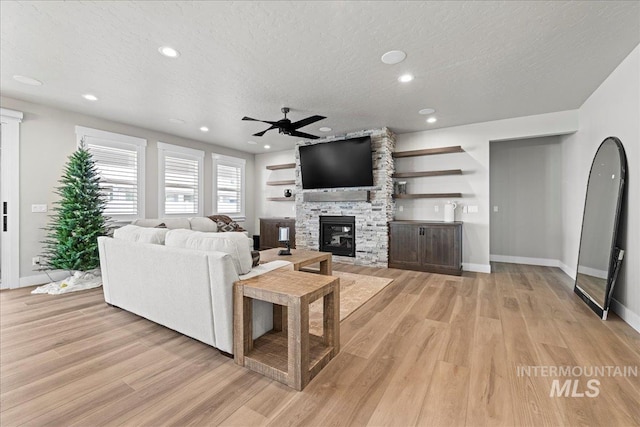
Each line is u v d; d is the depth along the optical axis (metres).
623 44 2.38
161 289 2.30
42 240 3.82
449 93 3.40
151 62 2.67
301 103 3.73
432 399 1.54
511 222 5.37
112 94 3.44
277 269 2.34
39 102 3.70
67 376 1.74
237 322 1.89
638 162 2.43
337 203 5.43
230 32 2.21
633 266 2.48
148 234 2.58
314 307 2.98
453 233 4.34
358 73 2.88
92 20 2.06
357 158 5.00
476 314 2.76
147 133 4.98
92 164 3.97
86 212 3.75
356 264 5.22
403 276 4.29
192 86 3.20
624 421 1.38
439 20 2.06
